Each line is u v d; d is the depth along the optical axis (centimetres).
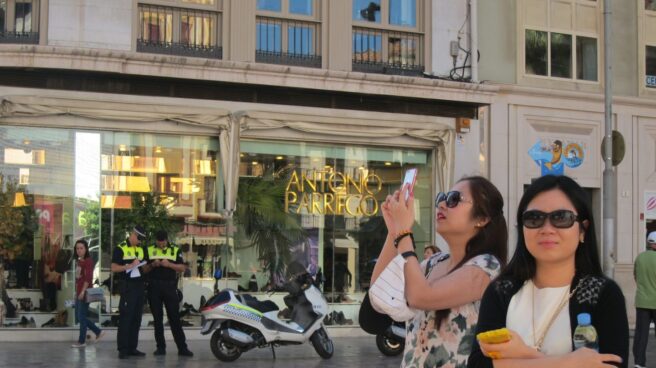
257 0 1777
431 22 1914
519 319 313
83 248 1453
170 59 1595
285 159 1758
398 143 1836
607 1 1756
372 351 1470
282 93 1733
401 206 398
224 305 1274
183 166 1672
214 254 1684
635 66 2136
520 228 322
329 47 1825
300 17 1809
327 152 1792
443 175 1859
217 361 1296
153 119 1627
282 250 1738
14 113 1545
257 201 1725
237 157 1677
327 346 1341
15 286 1558
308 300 1318
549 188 316
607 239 1722
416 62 1908
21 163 1571
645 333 1236
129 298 1325
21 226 1566
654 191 2117
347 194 1806
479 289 383
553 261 308
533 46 2030
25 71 1559
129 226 1623
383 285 383
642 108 2114
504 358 294
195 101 1667
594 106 2048
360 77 1747
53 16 1617
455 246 414
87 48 1555
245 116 1686
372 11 1880
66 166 1594
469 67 1928
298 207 1761
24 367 1195
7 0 1622
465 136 1902
